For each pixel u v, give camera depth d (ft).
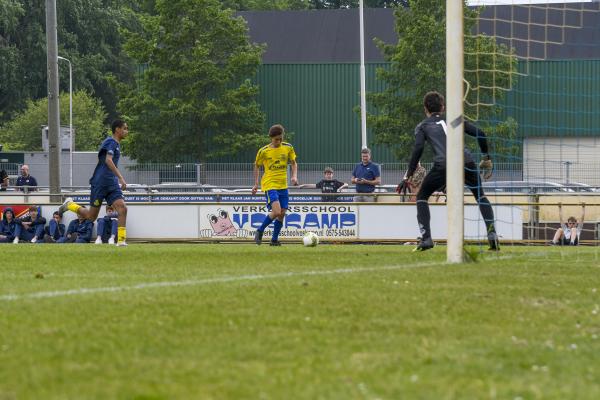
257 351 48.37
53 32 243.40
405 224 191.31
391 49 413.59
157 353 47.83
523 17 351.87
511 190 183.93
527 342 51.70
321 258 108.88
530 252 121.49
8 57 622.95
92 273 88.12
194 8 445.78
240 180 263.49
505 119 277.44
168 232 197.16
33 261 103.86
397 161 414.00
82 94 615.16
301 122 474.49
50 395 39.17
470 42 278.46
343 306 63.41
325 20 522.88
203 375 43.04
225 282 78.33
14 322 56.34
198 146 444.55
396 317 59.31
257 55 451.53
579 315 61.05
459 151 101.04
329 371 43.98
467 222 159.02
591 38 285.02
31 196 207.62
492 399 38.88
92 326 55.11
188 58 448.24
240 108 444.14
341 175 276.82
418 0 405.39
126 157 459.73
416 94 399.85
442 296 68.85
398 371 44.14
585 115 151.43
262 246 153.89
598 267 94.22
